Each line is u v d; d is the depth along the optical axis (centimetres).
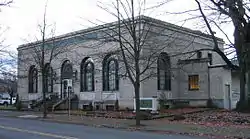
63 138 1467
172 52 3428
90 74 3797
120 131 1828
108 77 3569
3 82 2669
